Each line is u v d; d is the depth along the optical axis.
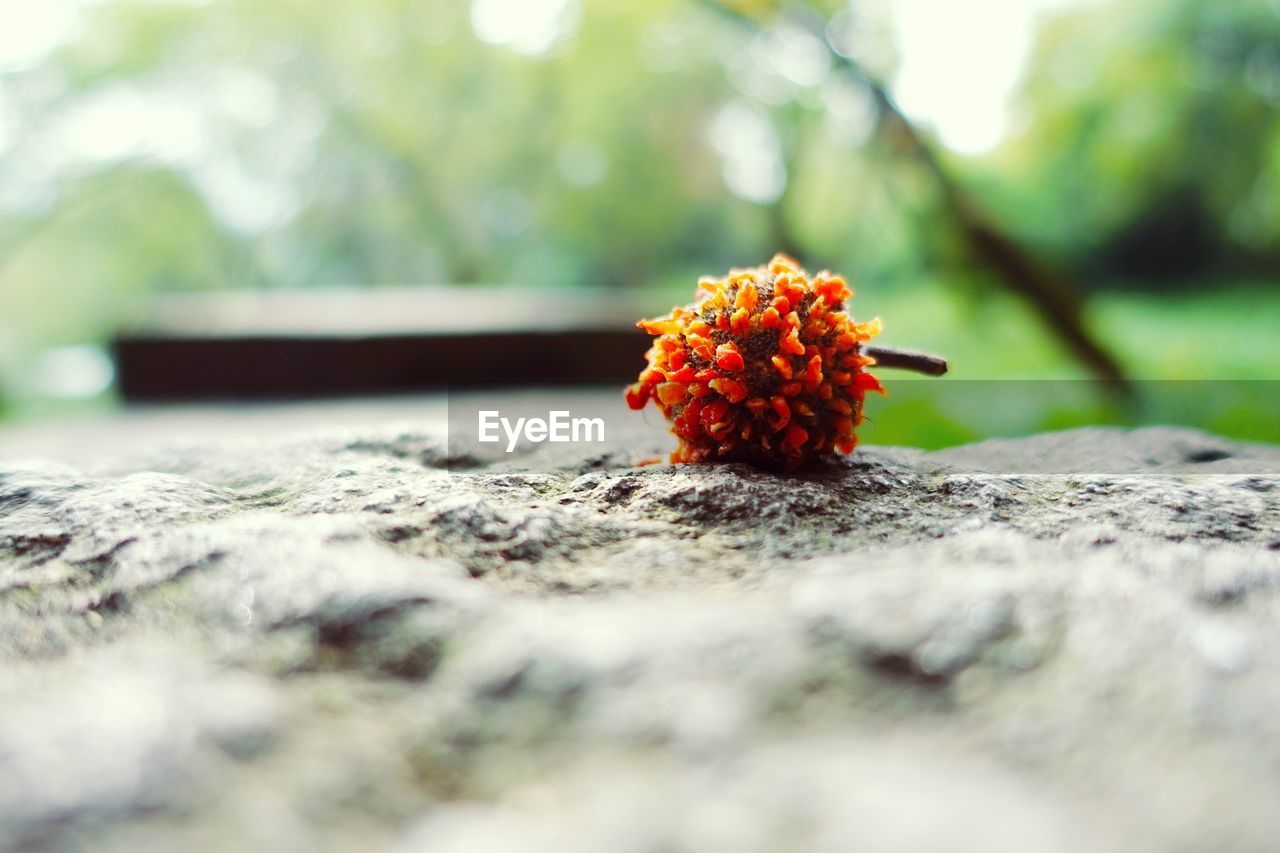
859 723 0.07
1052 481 0.11
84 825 0.06
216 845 0.06
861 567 0.09
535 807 0.06
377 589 0.08
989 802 0.06
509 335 0.33
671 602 0.08
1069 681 0.07
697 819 0.06
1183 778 0.06
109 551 0.09
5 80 0.60
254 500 0.11
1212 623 0.08
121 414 0.29
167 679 0.08
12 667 0.08
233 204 0.75
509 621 0.08
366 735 0.07
